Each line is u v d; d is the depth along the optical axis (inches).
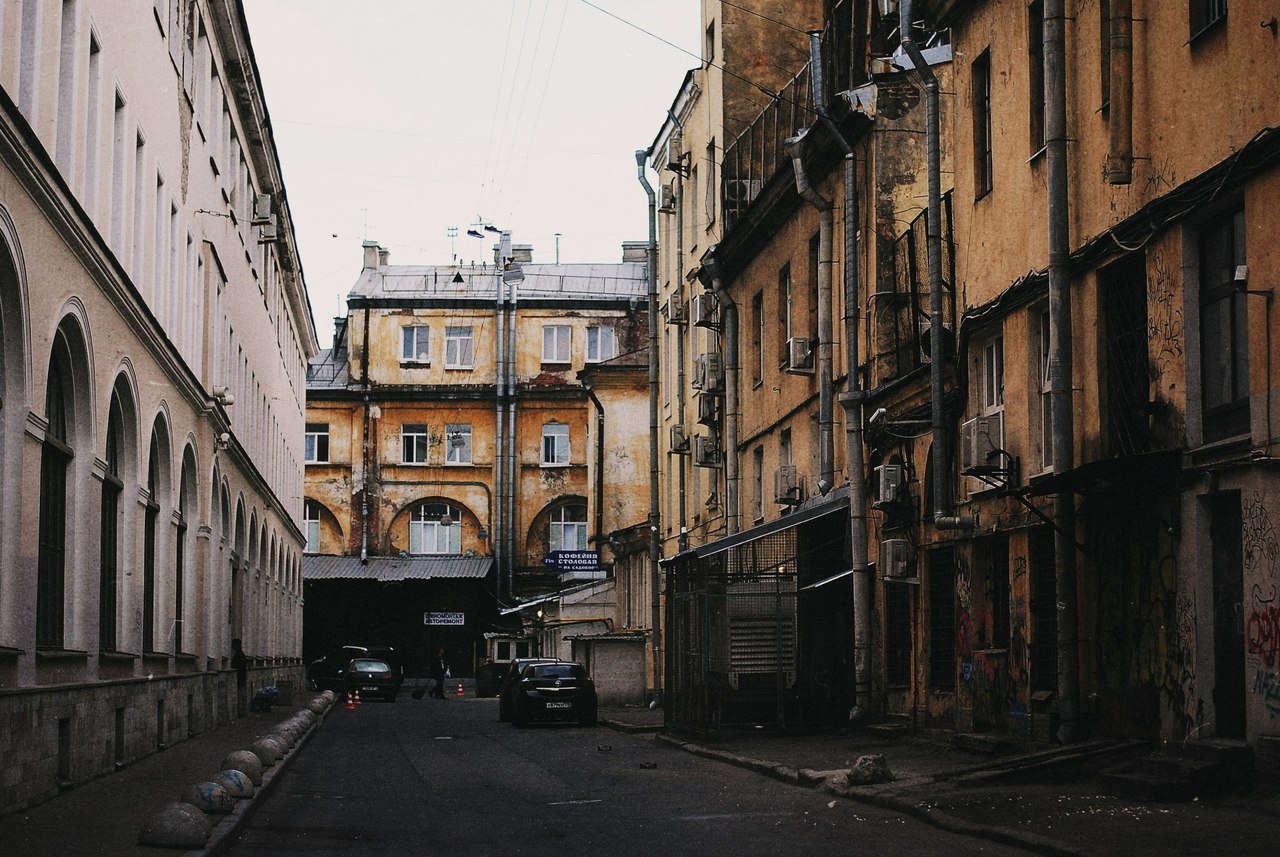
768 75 1423.5
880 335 916.0
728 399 1307.8
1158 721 552.1
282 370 2014.0
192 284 1079.0
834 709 948.0
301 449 2439.7
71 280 632.4
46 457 639.8
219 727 1210.0
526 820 514.3
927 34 909.2
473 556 2694.4
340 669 2337.6
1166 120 546.0
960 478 761.0
